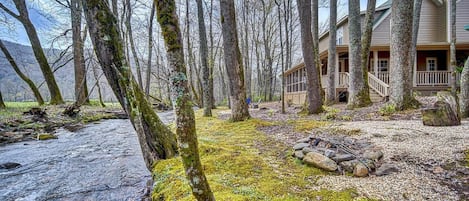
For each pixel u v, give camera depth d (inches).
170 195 105.3
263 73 1219.9
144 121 154.0
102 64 141.3
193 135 61.8
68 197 135.9
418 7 414.3
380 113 294.7
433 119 209.8
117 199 130.0
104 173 171.8
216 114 470.6
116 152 232.5
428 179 115.0
